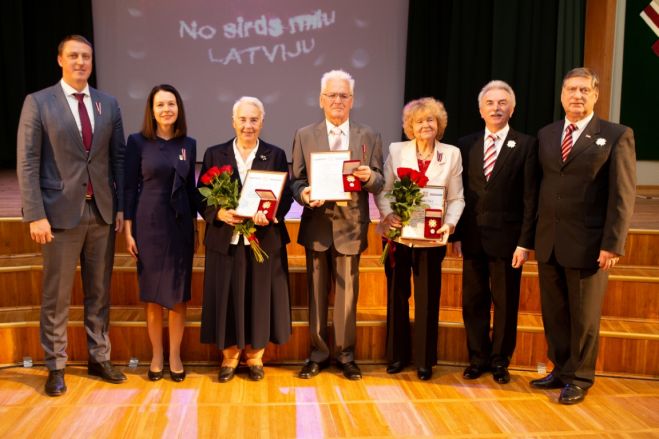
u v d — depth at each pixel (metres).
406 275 3.20
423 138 2.99
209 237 3.05
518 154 3.01
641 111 6.09
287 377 3.19
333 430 2.65
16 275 3.50
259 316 3.04
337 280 3.12
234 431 2.62
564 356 3.05
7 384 3.05
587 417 2.80
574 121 2.88
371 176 2.92
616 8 5.94
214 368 3.30
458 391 3.05
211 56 6.63
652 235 3.66
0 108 6.52
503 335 3.14
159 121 2.99
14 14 6.40
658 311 3.44
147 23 6.57
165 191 3.00
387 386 3.10
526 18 6.25
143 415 2.75
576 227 2.86
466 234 3.12
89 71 2.91
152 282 2.99
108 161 3.03
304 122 6.78
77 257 2.97
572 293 2.93
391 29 6.70
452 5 6.49
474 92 6.52
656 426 2.72
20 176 2.81
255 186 2.92
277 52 6.66
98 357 3.11
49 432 2.60
